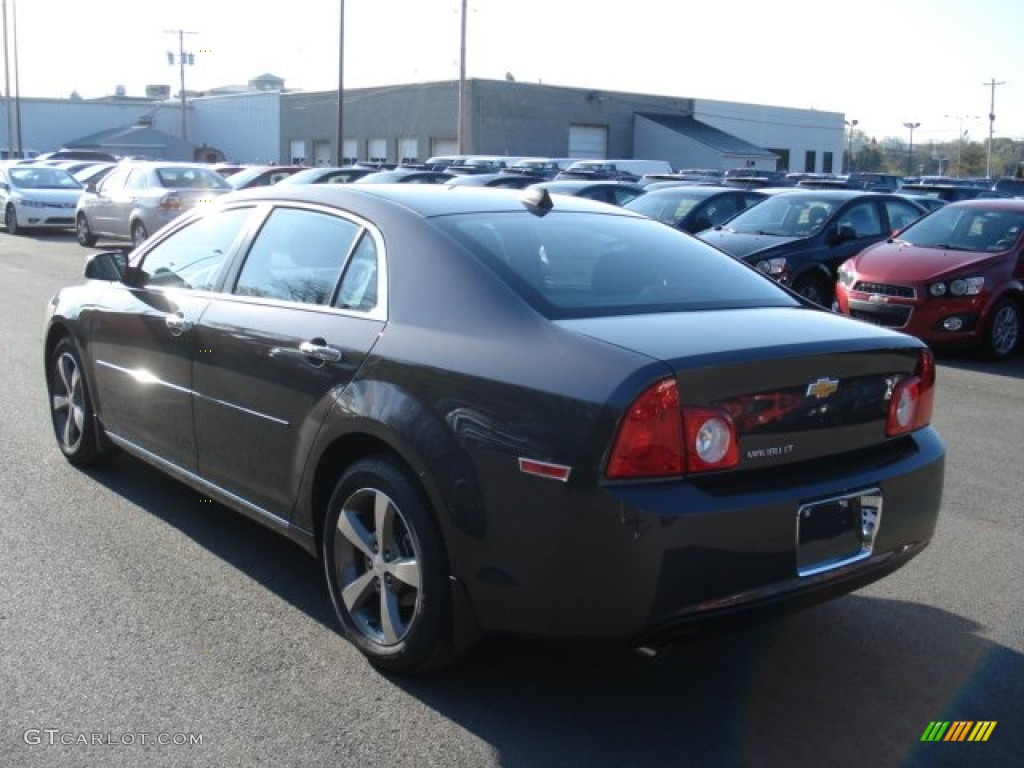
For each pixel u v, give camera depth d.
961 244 11.79
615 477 3.19
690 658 4.11
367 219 4.29
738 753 3.45
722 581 3.27
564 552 3.26
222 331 4.61
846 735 3.57
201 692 3.73
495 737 3.51
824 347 3.56
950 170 101.06
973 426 8.05
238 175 27.25
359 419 3.83
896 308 11.09
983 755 3.47
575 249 4.24
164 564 4.88
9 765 3.26
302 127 67.69
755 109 67.75
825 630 4.38
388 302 4.00
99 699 3.67
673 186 16.38
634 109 62.53
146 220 19.81
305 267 4.47
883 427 3.79
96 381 5.75
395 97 60.59
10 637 4.11
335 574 4.07
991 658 4.15
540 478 3.29
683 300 4.07
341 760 3.34
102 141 68.25
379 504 3.83
